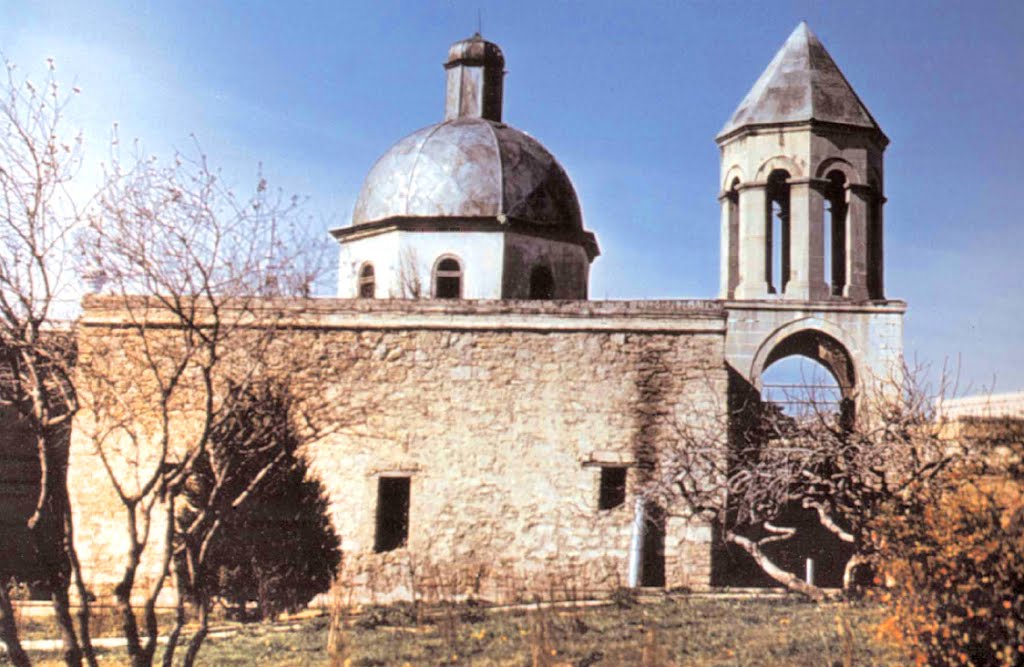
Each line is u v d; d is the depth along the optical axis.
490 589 20.53
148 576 20.94
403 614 17.92
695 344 21.00
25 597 20.75
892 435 17.45
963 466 13.98
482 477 20.95
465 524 20.83
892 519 13.14
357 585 20.61
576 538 20.64
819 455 17.70
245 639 16.95
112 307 20.20
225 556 19.00
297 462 20.20
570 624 15.82
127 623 12.27
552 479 20.84
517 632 15.84
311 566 20.08
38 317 12.45
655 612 16.69
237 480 18.69
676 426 19.61
